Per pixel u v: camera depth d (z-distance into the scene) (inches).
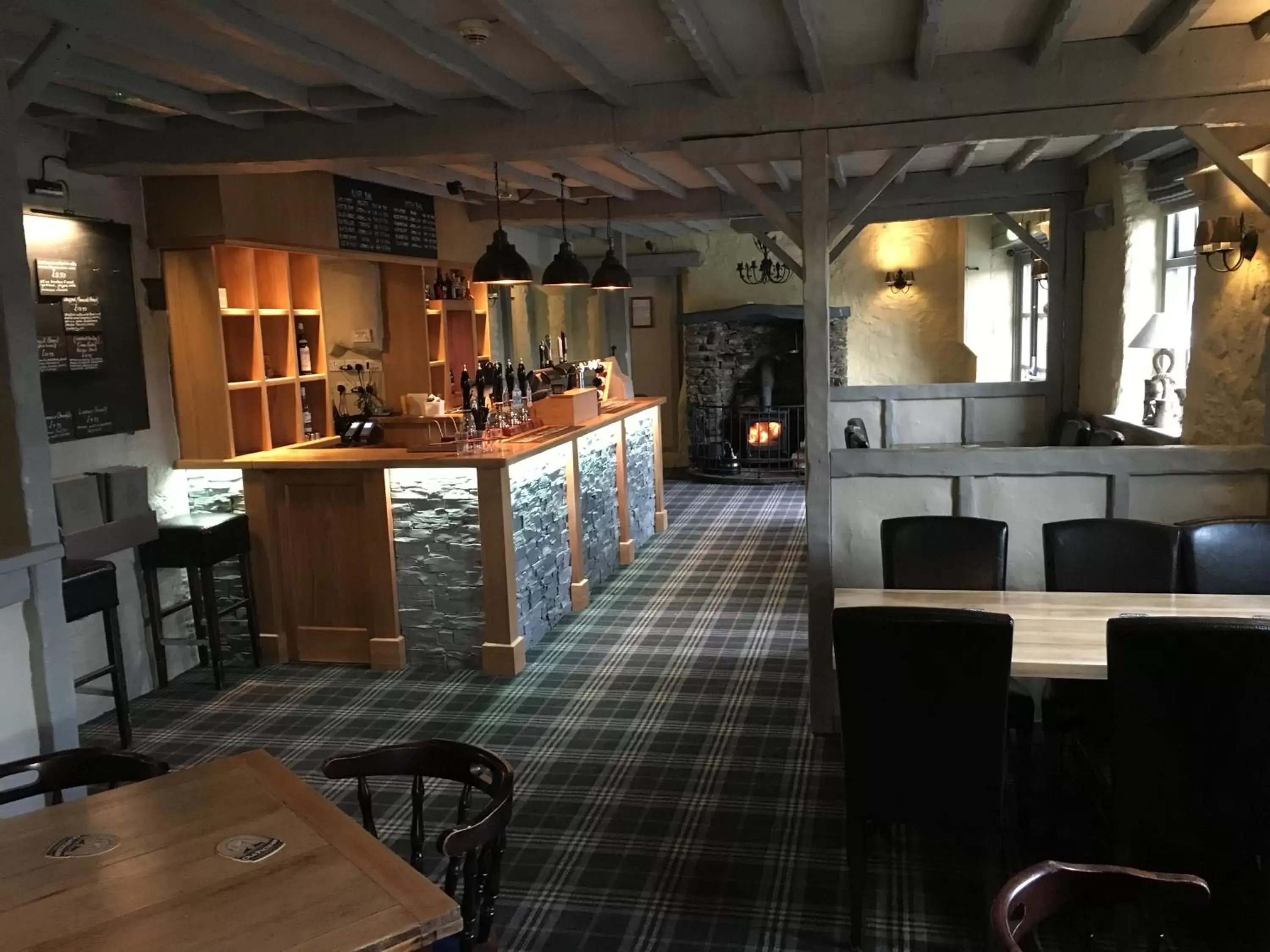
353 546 200.8
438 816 138.3
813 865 123.0
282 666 204.4
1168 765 92.8
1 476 120.2
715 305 425.1
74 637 174.7
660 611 234.8
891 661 97.4
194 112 153.7
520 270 231.5
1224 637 88.2
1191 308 221.9
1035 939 69.0
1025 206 275.1
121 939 61.5
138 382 187.9
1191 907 107.7
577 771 151.3
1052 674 104.4
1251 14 132.6
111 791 83.4
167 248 193.2
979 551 138.1
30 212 163.5
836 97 149.7
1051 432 284.5
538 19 117.3
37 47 117.5
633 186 275.1
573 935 110.3
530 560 210.4
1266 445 159.5
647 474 308.3
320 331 228.5
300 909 64.5
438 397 221.9
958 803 100.2
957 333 392.2
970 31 134.6
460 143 160.9
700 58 130.3
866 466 164.4
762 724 167.2
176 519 193.8
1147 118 142.3
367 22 120.2
